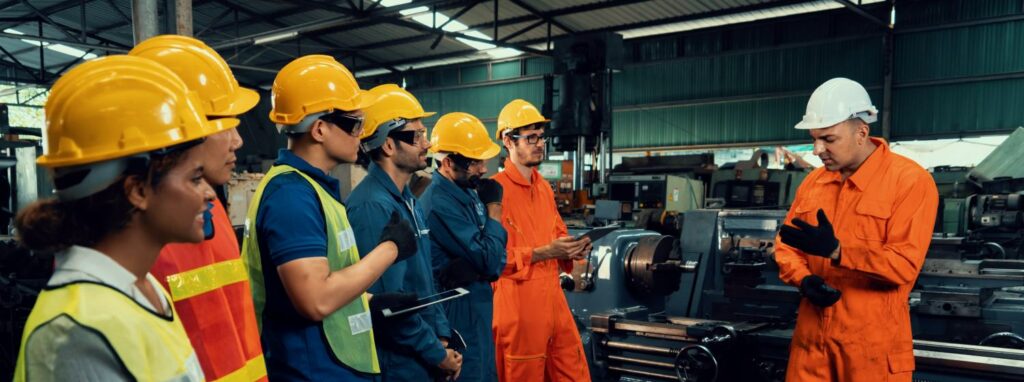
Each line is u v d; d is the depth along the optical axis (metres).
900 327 2.14
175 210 0.87
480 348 2.45
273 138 16.22
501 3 12.97
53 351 0.73
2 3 14.03
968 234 5.36
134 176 0.83
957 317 3.29
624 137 14.05
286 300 1.48
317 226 1.45
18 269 4.25
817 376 2.23
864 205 2.15
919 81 11.04
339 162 1.63
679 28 13.12
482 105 15.72
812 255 2.18
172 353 0.84
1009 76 10.30
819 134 2.19
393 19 11.72
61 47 16.92
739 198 8.23
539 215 2.97
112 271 0.81
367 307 1.65
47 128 0.84
